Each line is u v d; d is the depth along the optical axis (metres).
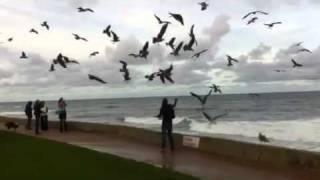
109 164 14.08
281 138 39.03
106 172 13.00
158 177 12.55
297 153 13.81
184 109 94.56
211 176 13.06
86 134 24.39
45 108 26.77
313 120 61.38
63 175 12.54
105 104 160.00
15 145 18.23
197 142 17.64
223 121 61.72
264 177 12.84
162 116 17.89
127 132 22.23
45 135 24.33
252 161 15.00
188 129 45.91
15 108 147.12
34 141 19.50
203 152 17.11
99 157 15.29
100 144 20.16
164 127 17.86
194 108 97.44
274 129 48.97
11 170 13.14
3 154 15.95
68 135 24.19
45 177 12.26
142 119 65.38
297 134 43.03
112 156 15.58
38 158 15.09
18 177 12.27
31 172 12.88
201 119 63.28
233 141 16.03
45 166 13.72
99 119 65.50
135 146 19.34
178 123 55.75
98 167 13.65
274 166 14.23
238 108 94.12
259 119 65.38
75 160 14.70
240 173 13.40
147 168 13.66
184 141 18.28
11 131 24.31
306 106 93.50
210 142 17.02
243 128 49.62
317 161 13.32
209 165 14.68
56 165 13.88
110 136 23.03
